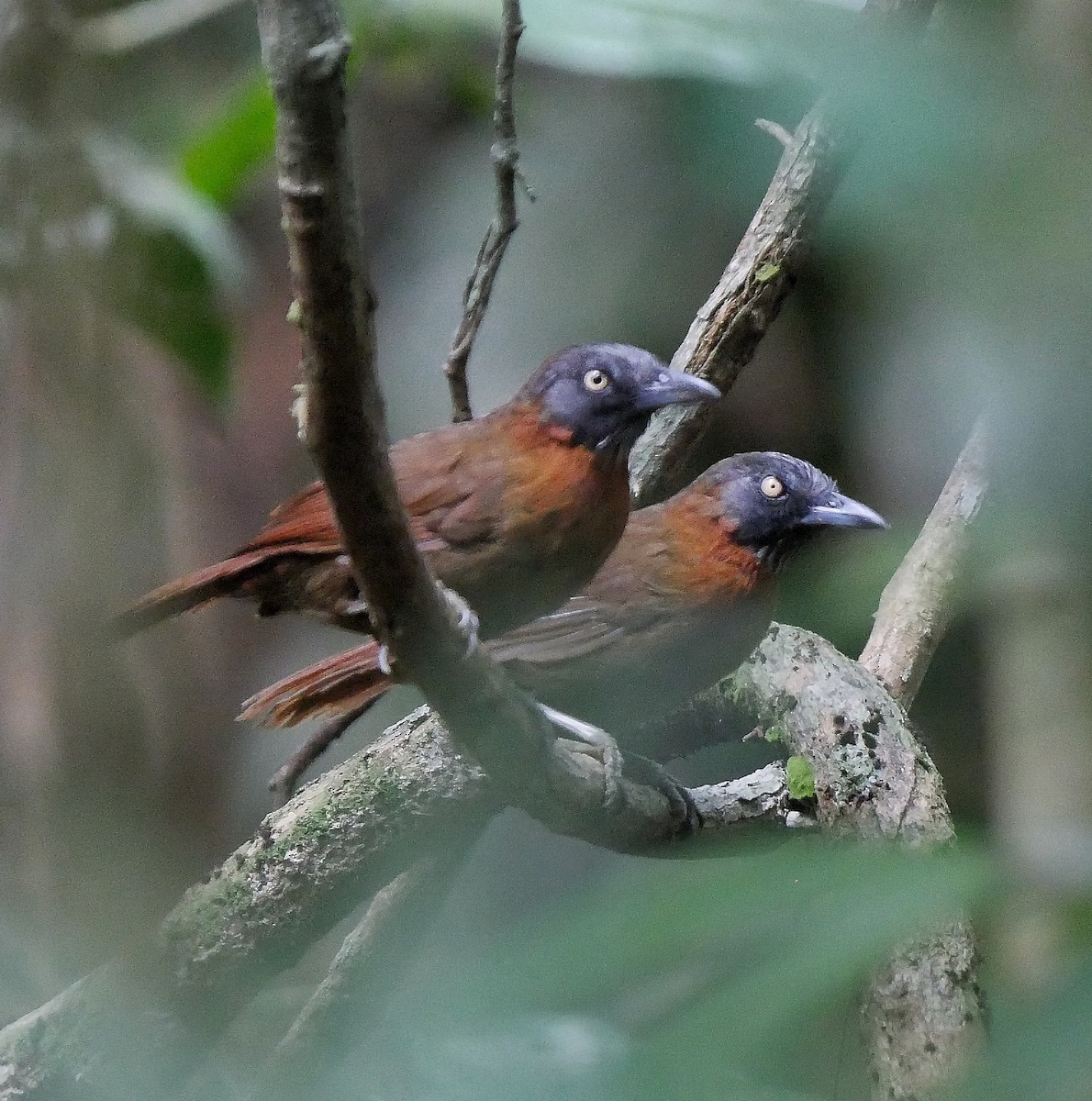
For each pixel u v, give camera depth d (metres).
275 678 17.98
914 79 2.74
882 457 11.59
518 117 14.30
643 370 8.41
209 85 15.51
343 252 4.04
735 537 9.84
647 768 8.58
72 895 13.09
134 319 11.02
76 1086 7.68
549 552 8.45
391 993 8.86
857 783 7.75
